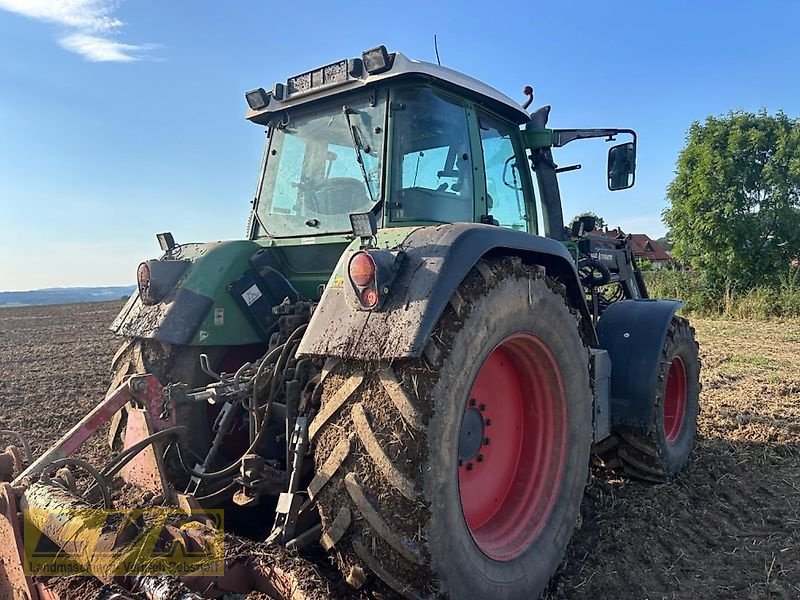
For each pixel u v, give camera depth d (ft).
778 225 65.26
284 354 8.75
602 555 10.45
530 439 9.83
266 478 7.98
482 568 7.85
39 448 17.37
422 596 7.06
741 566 10.14
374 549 6.98
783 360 31.17
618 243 18.90
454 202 10.89
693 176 70.79
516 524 9.22
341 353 7.28
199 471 8.58
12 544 6.59
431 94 10.39
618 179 14.46
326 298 7.97
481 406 9.13
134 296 11.28
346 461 7.14
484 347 7.93
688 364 15.08
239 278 10.83
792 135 65.92
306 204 11.38
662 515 12.08
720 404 21.11
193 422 10.03
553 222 14.76
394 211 10.05
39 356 39.88
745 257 65.51
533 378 9.67
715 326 50.14
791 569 9.95
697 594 9.32
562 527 9.52
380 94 10.34
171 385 7.95
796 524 11.57
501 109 12.37
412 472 6.96
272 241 11.82
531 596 8.66
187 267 10.80
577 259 15.40
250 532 9.29
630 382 13.11
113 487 8.82
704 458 15.48
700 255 69.36
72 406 23.34
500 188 12.78
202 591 5.79
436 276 7.45
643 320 13.66
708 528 11.61
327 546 7.21
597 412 11.98
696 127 73.05
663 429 13.66
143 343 10.49
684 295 67.05
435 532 7.01
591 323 10.83
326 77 10.78
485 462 9.31
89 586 6.01
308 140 11.52
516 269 8.67
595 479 14.20
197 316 10.21
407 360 7.27
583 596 9.25
